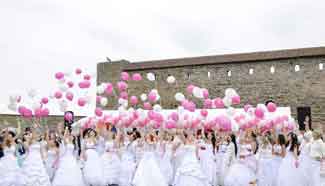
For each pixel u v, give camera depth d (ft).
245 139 33.60
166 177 39.68
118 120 39.58
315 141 29.43
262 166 35.17
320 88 71.20
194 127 37.60
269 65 75.82
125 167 39.32
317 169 29.48
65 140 34.50
